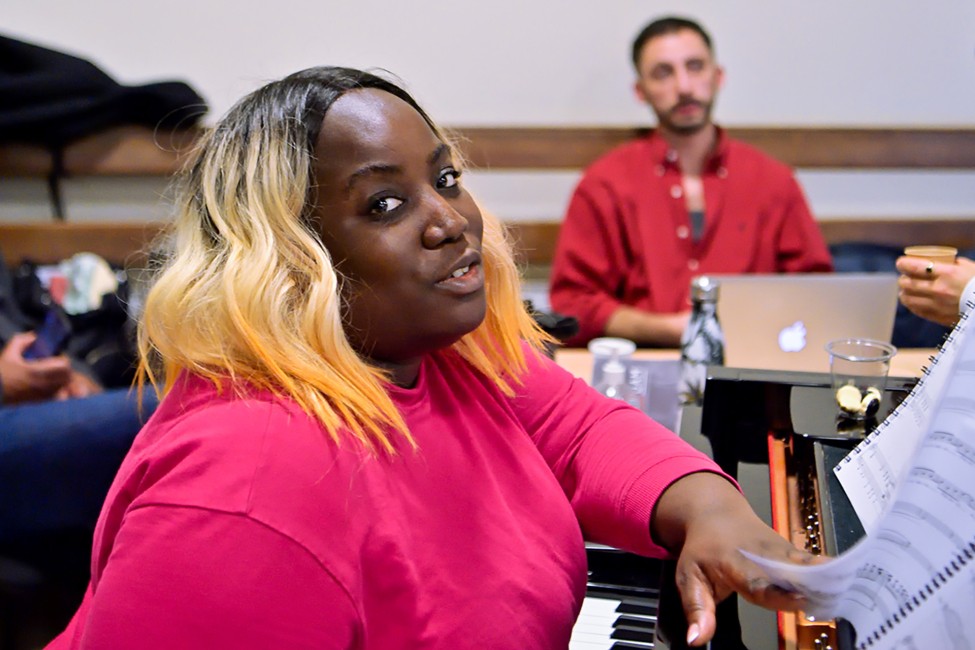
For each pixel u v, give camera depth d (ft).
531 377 3.49
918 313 4.17
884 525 1.84
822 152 9.21
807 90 9.29
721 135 7.84
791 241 7.88
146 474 2.33
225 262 2.52
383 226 2.52
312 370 2.41
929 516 1.86
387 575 2.47
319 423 2.41
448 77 9.26
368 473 2.46
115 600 2.18
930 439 1.77
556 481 3.18
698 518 2.80
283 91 2.60
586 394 3.54
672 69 7.54
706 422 3.72
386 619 2.52
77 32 8.92
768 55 9.18
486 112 9.37
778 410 3.60
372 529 2.44
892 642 2.07
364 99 2.56
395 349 2.69
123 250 8.87
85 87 8.32
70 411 5.23
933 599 1.95
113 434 5.25
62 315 7.01
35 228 8.73
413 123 2.58
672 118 7.63
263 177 2.49
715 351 4.75
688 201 7.88
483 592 2.65
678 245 7.75
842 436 3.20
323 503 2.32
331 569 2.31
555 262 8.03
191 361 2.48
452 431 2.86
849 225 9.35
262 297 2.43
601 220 7.82
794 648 2.51
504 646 2.64
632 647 3.36
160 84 8.48
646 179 7.77
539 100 9.34
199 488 2.22
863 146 9.18
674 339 7.13
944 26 9.02
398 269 2.52
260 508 2.22
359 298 2.59
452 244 2.58
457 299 2.60
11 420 5.17
